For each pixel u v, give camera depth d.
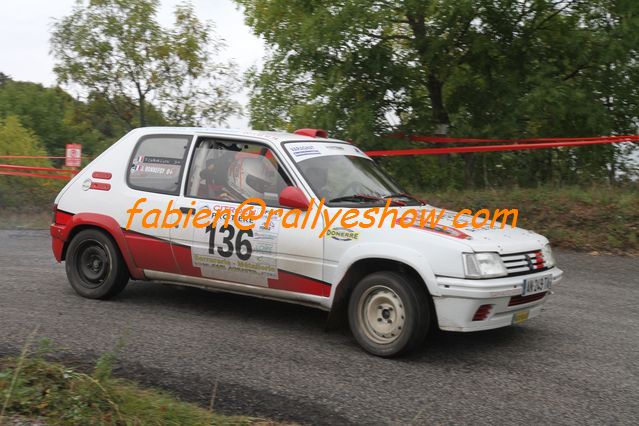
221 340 5.41
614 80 14.54
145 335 5.47
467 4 13.16
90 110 21.53
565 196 11.48
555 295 7.25
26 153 33.62
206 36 21.08
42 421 3.66
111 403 3.76
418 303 4.98
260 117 17.55
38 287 7.21
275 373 4.67
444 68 14.70
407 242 5.07
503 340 5.63
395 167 14.95
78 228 6.68
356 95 14.91
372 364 4.95
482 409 4.14
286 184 5.71
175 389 4.30
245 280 5.82
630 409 4.18
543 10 14.17
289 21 15.55
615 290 7.50
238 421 3.79
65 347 5.02
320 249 5.40
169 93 21.19
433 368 4.89
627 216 10.24
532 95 13.59
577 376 4.77
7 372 4.11
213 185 6.06
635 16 13.48
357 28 13.77
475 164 15.45
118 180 6.52
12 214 15.90
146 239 6.24
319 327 5.91
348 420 3.91
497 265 5.01
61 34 20.81
